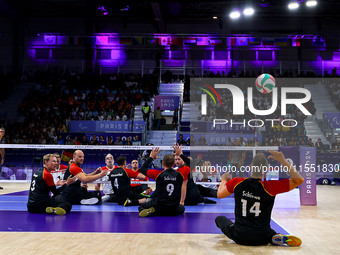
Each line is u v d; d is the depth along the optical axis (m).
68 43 26.16
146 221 5.77
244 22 26.39
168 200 6.23
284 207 7.61
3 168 13.84
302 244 4.30
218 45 24.28
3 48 26.33
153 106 21.45
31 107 22.33
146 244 4.23
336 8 24.80
